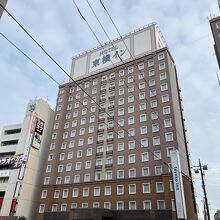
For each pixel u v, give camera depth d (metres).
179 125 51.34
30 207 55.03
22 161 55.78
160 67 55.91
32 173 57.62
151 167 45.41
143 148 48.28
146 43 62.75
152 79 55.66
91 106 62.31
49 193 53.91
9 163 58.53
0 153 62.81
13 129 65.62
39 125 62.47
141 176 45.59
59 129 62.47
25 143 59.09
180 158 45.22
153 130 49.00
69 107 66.50
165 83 52.91
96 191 49.34
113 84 62.19
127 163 48.66
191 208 44.00
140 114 52.75
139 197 43.81
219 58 45.81
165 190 41.44
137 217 39.09
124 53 65.38
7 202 53.34
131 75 60.09
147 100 53.56
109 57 68.06
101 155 53.06
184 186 43.28
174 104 51.09
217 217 64.81
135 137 50.56
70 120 63.69
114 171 49.38
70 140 60.09
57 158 58.50
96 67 69.31
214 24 49.91
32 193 56.38
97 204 47.72
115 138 53.34
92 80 67.19
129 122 53.34
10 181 55.97
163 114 49.50
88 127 59.28
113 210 41.41
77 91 68.12
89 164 53.62
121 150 50.94
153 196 42.53
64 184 54.25
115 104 58.25
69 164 56.50
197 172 32.78
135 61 61.34
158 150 46.25
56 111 66.69
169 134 46.62
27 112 64.62
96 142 55.50
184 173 45.66
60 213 42.78
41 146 61.91
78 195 51.09
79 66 73.69
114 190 47.25
